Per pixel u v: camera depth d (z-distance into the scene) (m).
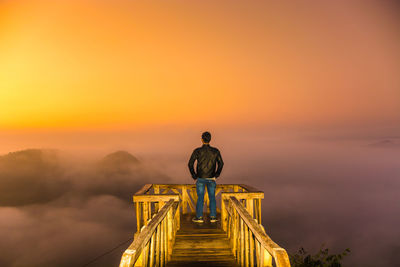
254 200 6.46
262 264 3.05
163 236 4.30
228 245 5.15
